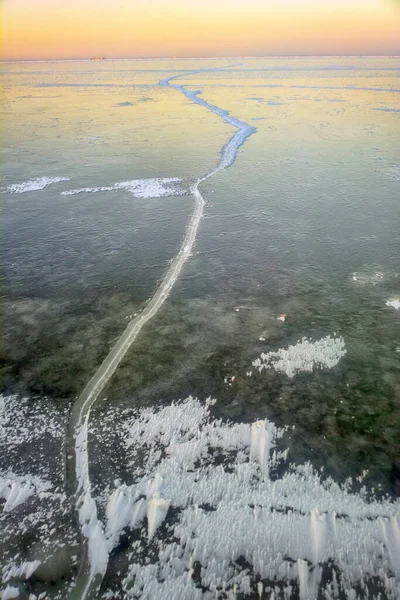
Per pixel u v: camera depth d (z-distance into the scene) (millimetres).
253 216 6871
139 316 4262
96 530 2334
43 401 3188
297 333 3932
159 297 4598
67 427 2967
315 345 3740
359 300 4445
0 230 6531
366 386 3273
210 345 3797
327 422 2963
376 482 2545
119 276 5070
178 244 5926
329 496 2471
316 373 3426
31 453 2773
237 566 2162
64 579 2125
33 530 2340
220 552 2223
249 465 2672
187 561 2189
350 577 2100
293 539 2262
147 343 3836
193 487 2541
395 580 2082
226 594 2053
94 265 5367
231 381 3363
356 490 2502
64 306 4453
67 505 2465
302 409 3080
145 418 3023
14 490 2537
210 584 2092
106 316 4270
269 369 3484
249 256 5508
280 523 2334
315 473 2611
